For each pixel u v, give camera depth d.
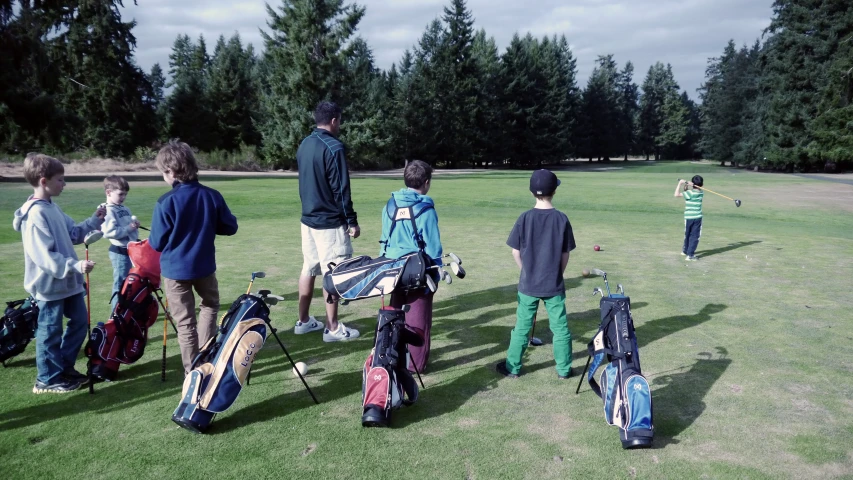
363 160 56.94
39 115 30.39
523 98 70.94
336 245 5.18
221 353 3.68
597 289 4.07
